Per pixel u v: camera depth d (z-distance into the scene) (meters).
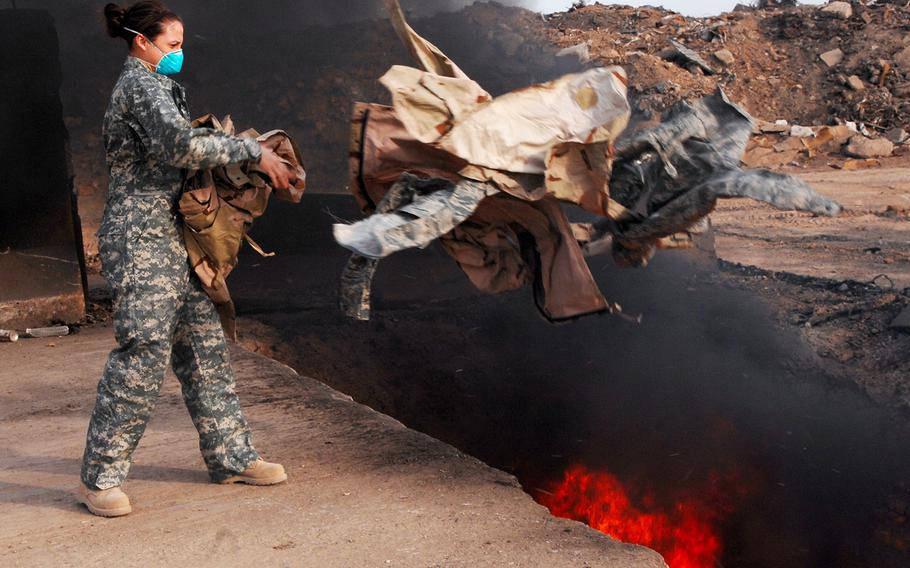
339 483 3.89
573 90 3.40
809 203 3.23
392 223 3.13
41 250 7.93
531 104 3.36
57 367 6.37
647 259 3.83
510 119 3.31
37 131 7.86
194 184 3.38
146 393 3.47
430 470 4.05
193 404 3.83
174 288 3.41
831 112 25.75
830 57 27.69
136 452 4.38
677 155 3.64
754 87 26.78
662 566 3.06
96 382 5.91
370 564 3.08
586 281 3.50
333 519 3.48
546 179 3.30
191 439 4.59
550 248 3.56
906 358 7.21
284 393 5.37
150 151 3.21
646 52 27.38
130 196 3.35
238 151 3.28
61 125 7.97
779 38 28.98
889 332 7.69
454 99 3.36
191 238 3.44
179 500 3.72
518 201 3.48
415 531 3.36
